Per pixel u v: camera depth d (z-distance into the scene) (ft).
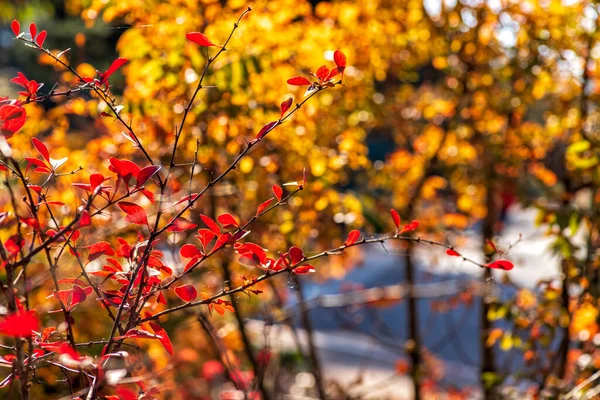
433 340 35.22
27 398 5.33
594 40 13.67
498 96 17.02
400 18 15.42
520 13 15.07
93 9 11.55
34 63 31.91
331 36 12.97
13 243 5.10
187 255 6.08
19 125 5.41
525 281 28.71
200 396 14.71
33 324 4.37
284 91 11.57
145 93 10.77
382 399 22.04
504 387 11.94
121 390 5.29
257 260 6.09
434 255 18.03
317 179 12.75
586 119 14.03
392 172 18.40
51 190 10.92
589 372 11.47
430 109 18.11
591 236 12.44
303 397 17.53
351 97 14.55
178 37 10.73
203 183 11.86
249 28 10.85
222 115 11.01
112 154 11.72
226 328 14.75
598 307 12.01
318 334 36.96
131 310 5.74
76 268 10.51
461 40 16.19
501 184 16.60
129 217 5.74
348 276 48.24
